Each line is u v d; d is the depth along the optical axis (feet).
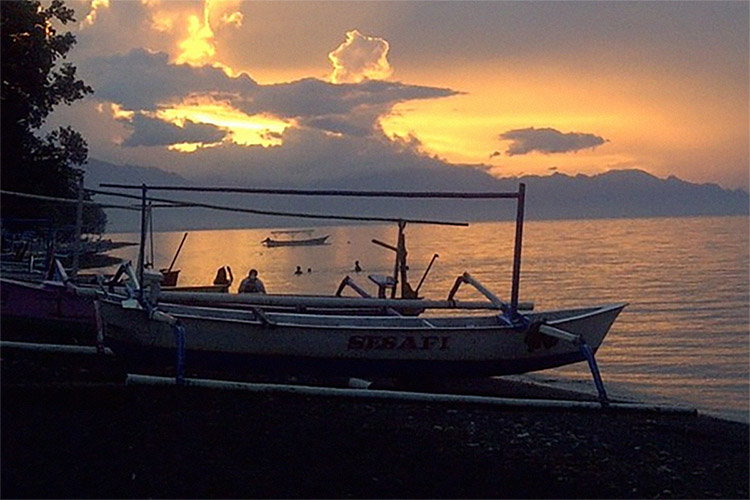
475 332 42.70
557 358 44.16
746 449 35.40
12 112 100.37
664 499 27.04
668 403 54.60
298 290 161.27
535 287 163.32
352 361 41.83
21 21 98.63
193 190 40.57
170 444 27.17
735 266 214.48
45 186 105.29
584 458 30.81
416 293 51.88
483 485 26.61
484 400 38.52
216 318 40.45
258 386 35.09
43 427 27.37
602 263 237.86
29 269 66.69
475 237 499.92
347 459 27.73
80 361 39.68
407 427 32.35
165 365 40.40
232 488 24.08
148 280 41.60
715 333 94.58
